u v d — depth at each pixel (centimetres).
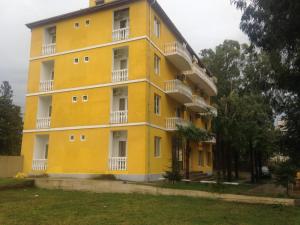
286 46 1378
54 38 3006
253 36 1446
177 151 2862
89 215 1264
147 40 2478
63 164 2627
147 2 2528
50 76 3009
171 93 2766
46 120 2795
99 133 2525
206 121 3875
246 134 2766
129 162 2362
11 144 4419
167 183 2155
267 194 1897
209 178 3000
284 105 1883
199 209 1438
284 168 1908
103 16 2684
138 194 1889
